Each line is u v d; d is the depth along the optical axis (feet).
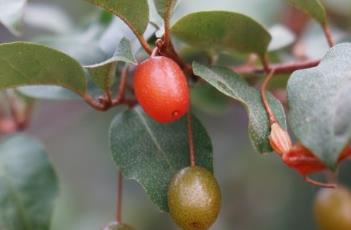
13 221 1.03
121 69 1.00
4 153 1.06
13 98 1.18
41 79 0.89
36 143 1.07
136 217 1.81
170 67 0.81
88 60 1.00
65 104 1.55
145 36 0.92
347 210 1.06
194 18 0.89
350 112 0.75
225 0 1.34
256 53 0.94
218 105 1.19
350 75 0.79
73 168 1.89
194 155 0.89
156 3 0.84
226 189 1.75
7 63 0.87
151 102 0.81
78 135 1.86
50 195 1.05
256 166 1.72
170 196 0.84
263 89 0.86
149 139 0.90
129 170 0.88
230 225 1.75
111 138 0.90
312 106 0.78
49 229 1.04
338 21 1.37
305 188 1.65
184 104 0.81
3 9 0.89
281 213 1.69
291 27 1.32
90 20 1.15
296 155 0.81
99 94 0.97
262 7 1.35
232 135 1.74
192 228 0.84
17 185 1.05
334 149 0.74
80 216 1.79
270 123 0.84
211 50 0.96
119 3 0.84
